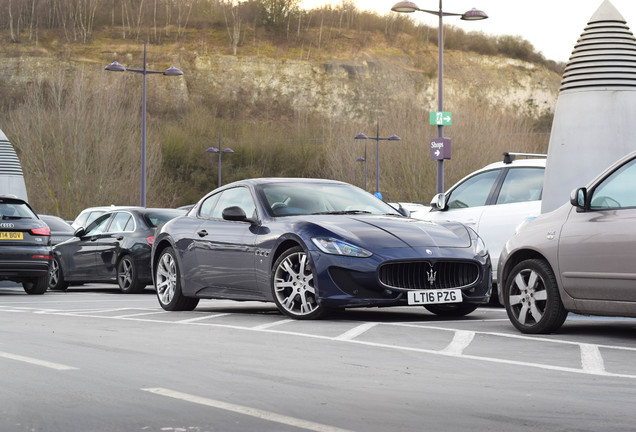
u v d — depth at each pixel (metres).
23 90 133.25
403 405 5.43
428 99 149.38
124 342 8.52
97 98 68.06
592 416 5.12
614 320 10.65
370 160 83.62
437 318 10.82
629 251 8.22
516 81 155.62
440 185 31.12
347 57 150.50
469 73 153.38
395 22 156.25
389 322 10.17
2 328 9.88
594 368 6.86
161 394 5.78
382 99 145.75
